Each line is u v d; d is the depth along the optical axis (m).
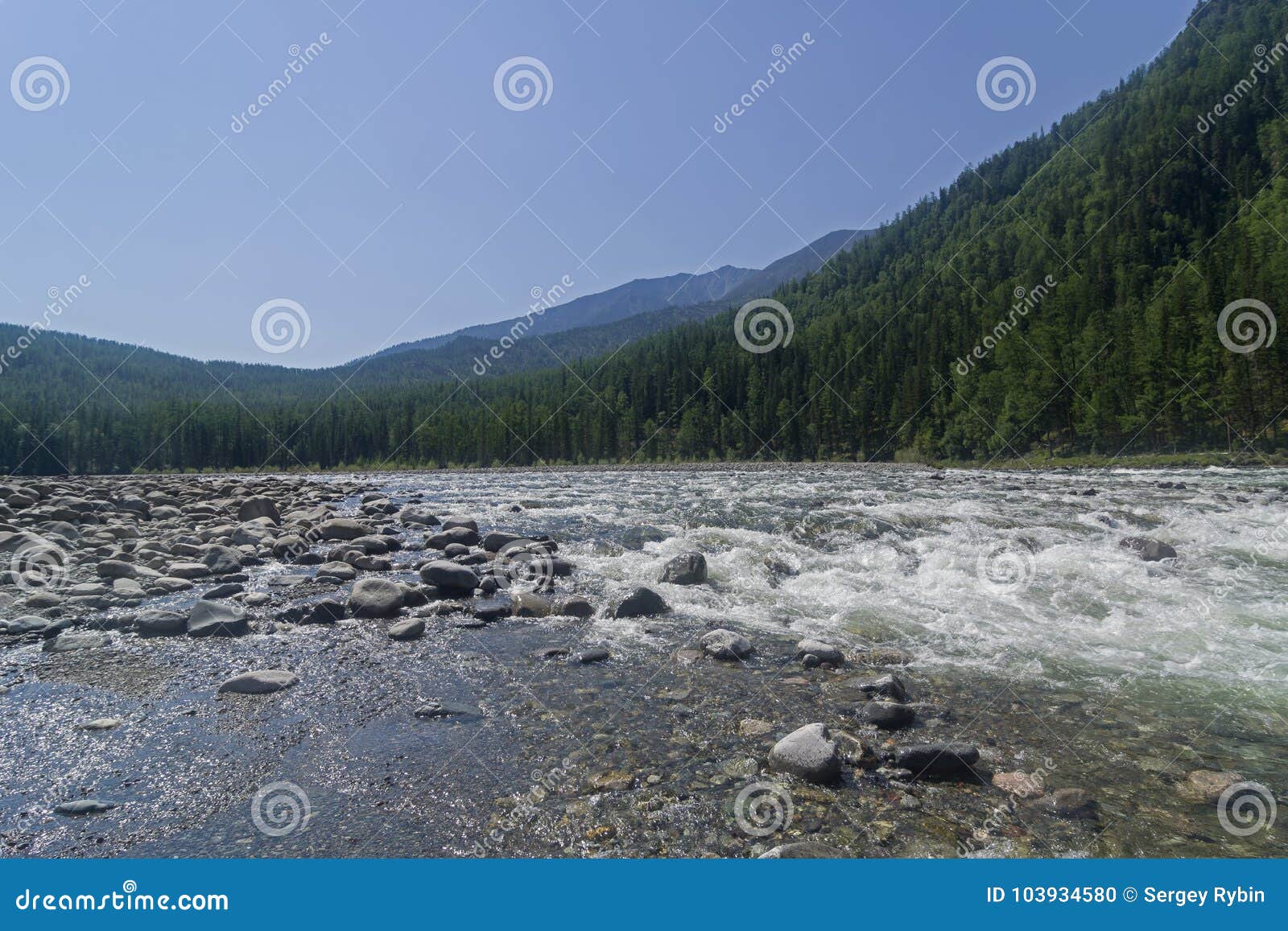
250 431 95.44
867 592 8.27
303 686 5.42
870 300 128.25
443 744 4.42
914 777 3.98
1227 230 84.62
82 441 84.31
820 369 88.88
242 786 3.90
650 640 6.61
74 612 7.42
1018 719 4.76
